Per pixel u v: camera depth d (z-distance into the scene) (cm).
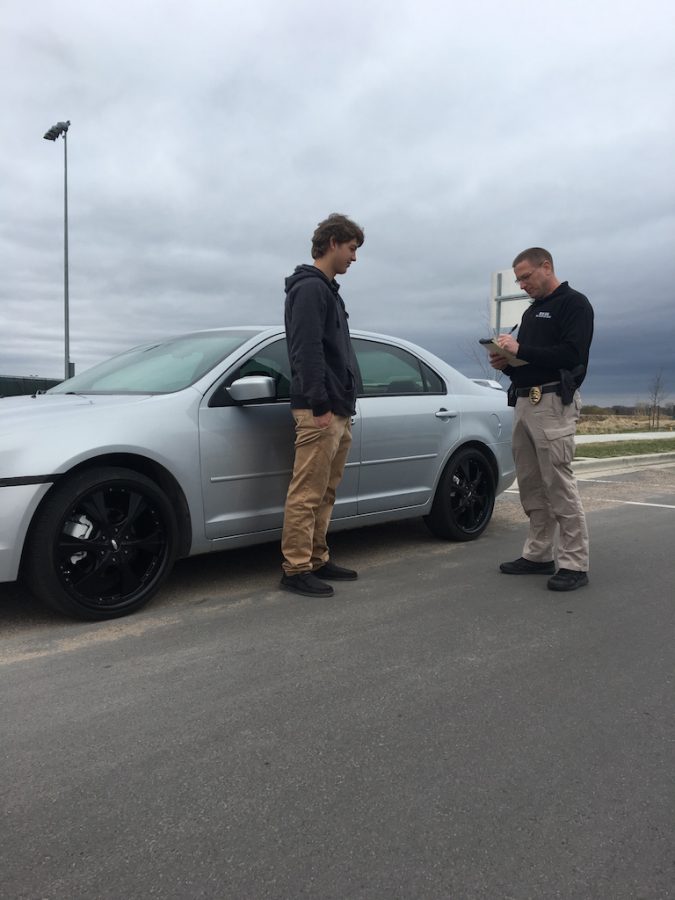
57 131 1978
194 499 358
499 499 749
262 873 164
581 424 2611
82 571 326
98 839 176
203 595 377
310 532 378
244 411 378
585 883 162
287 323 365
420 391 489
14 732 228
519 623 340
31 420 319
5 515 296
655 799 196
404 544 510
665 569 449
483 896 158
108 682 266
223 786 199
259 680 270
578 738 230
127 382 399
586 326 387
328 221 366
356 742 225
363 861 169
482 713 246
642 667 290
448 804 192
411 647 306
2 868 165
